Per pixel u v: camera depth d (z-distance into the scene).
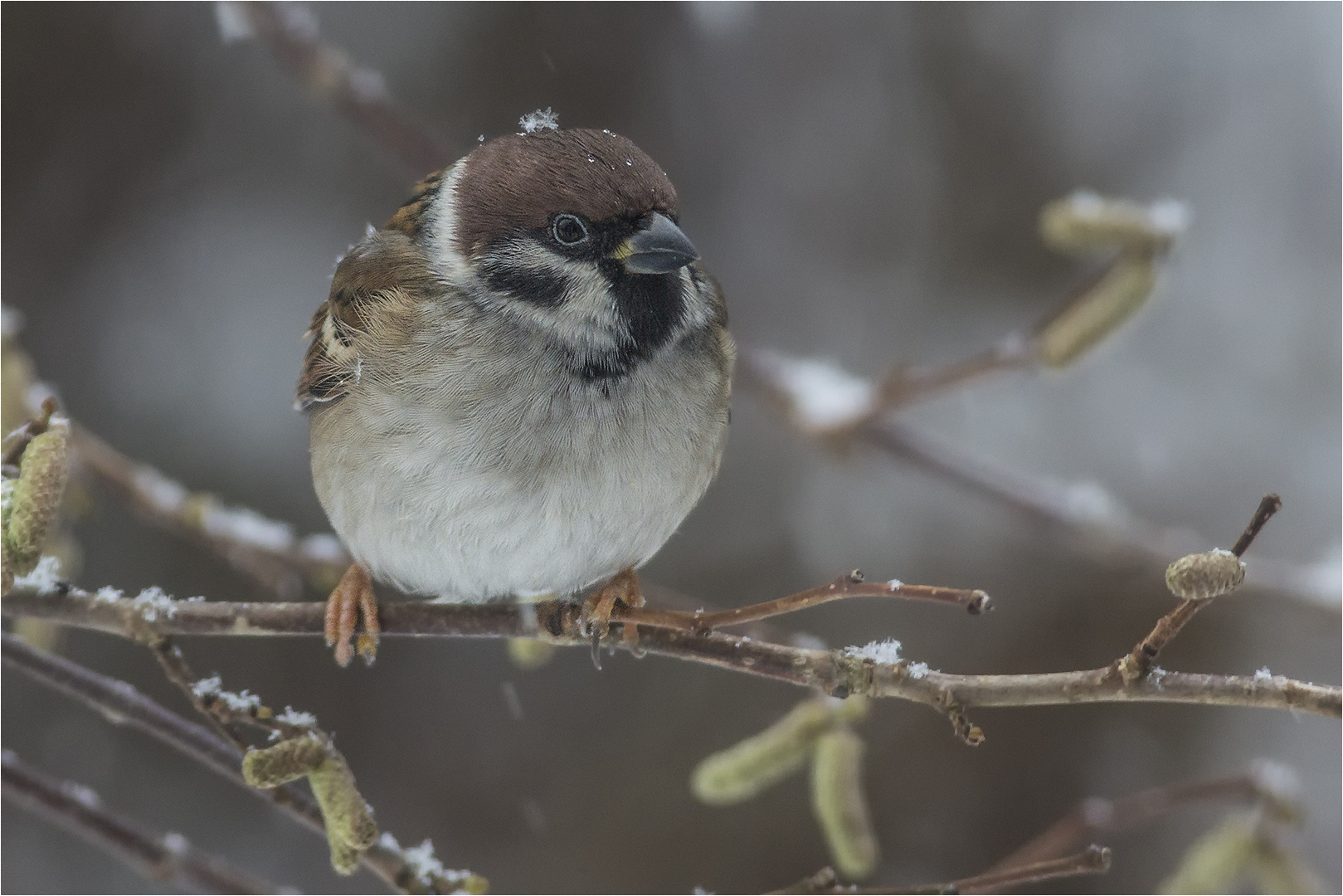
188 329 12.10
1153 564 8.78
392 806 11.59
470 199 6.32
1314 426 11.98
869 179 12.77
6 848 10.72
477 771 11.73
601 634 5.75
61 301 12.04
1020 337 7.94
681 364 6.30
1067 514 8.80
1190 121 12.52
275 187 12.36
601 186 6.14
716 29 12.07
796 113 12.75
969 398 12.42
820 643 7.13
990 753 11.85
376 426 6.15
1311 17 12.23
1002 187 12.71
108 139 12.30
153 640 5.24
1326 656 11.56
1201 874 6.41
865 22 12.77
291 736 4.95
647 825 11.63
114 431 11.92
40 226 12.09
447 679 11.99
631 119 12.47
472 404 6.09
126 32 12.30
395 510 6.18
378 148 9.05
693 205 12.57
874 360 12.43
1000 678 4.74
